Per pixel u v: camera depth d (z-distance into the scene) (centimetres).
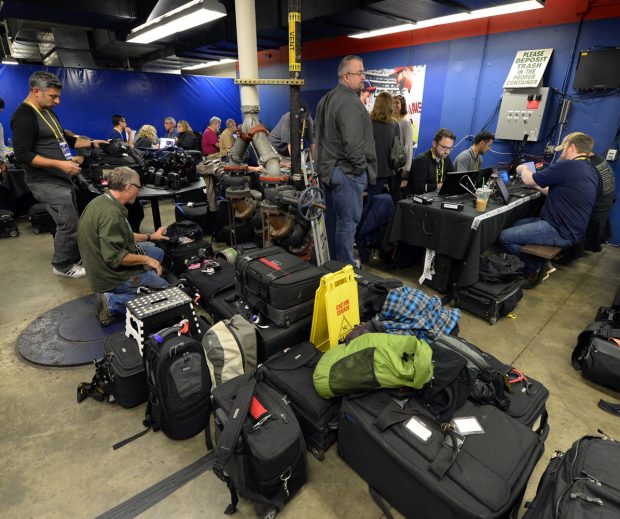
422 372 137
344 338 190
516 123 469
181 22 535
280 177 301
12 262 373
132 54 890
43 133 289
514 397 158
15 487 148
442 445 127
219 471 127
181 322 184
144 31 594
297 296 192
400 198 417
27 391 198
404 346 148
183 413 164
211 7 481
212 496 145
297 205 267
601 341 205
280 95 834
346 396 149
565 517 98
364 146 265
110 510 140
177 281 274
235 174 349
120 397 183
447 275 291
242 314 206
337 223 292
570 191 291
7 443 168
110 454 163
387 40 598
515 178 399
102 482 150
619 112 409
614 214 431
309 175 292
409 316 197
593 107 425
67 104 721
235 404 138
